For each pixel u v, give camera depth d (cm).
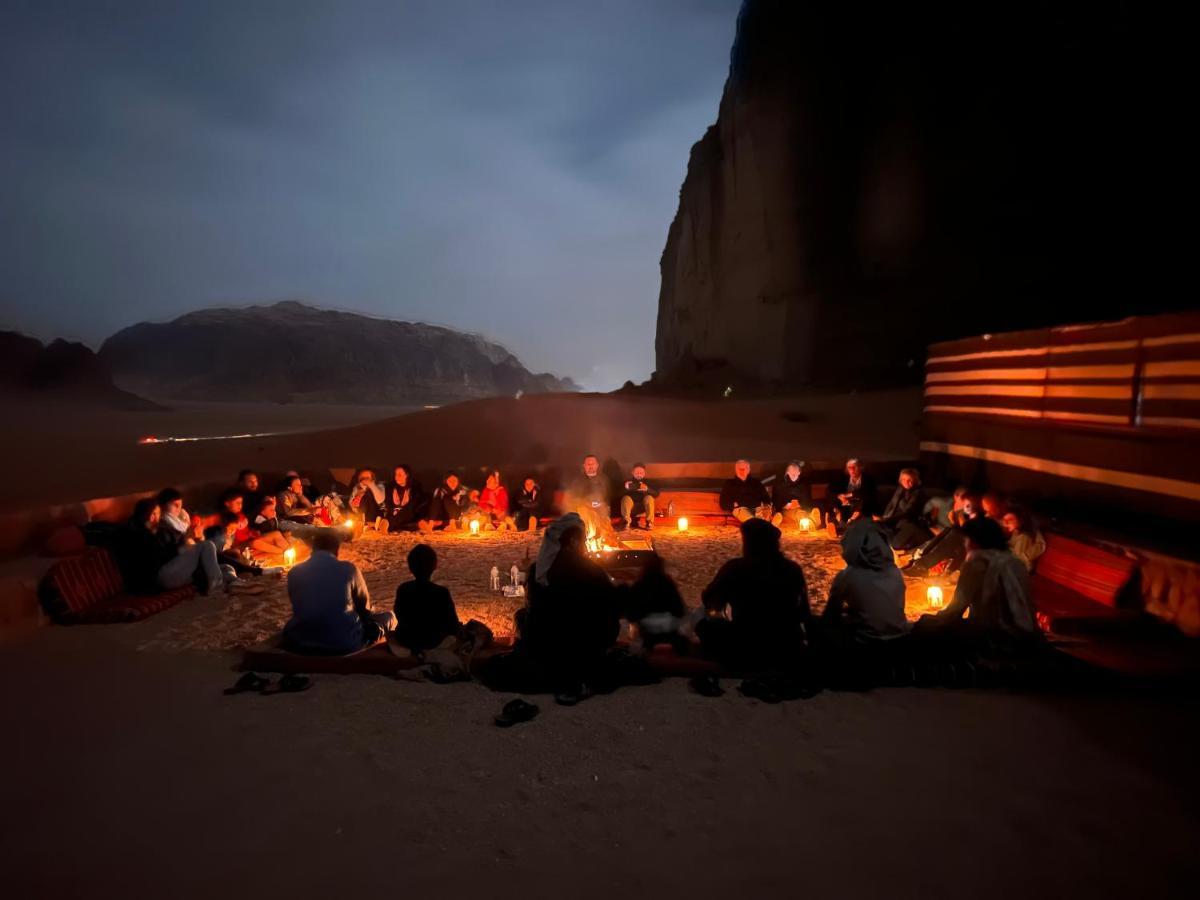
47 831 372
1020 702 522
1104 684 532
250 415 6775
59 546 800
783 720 495
